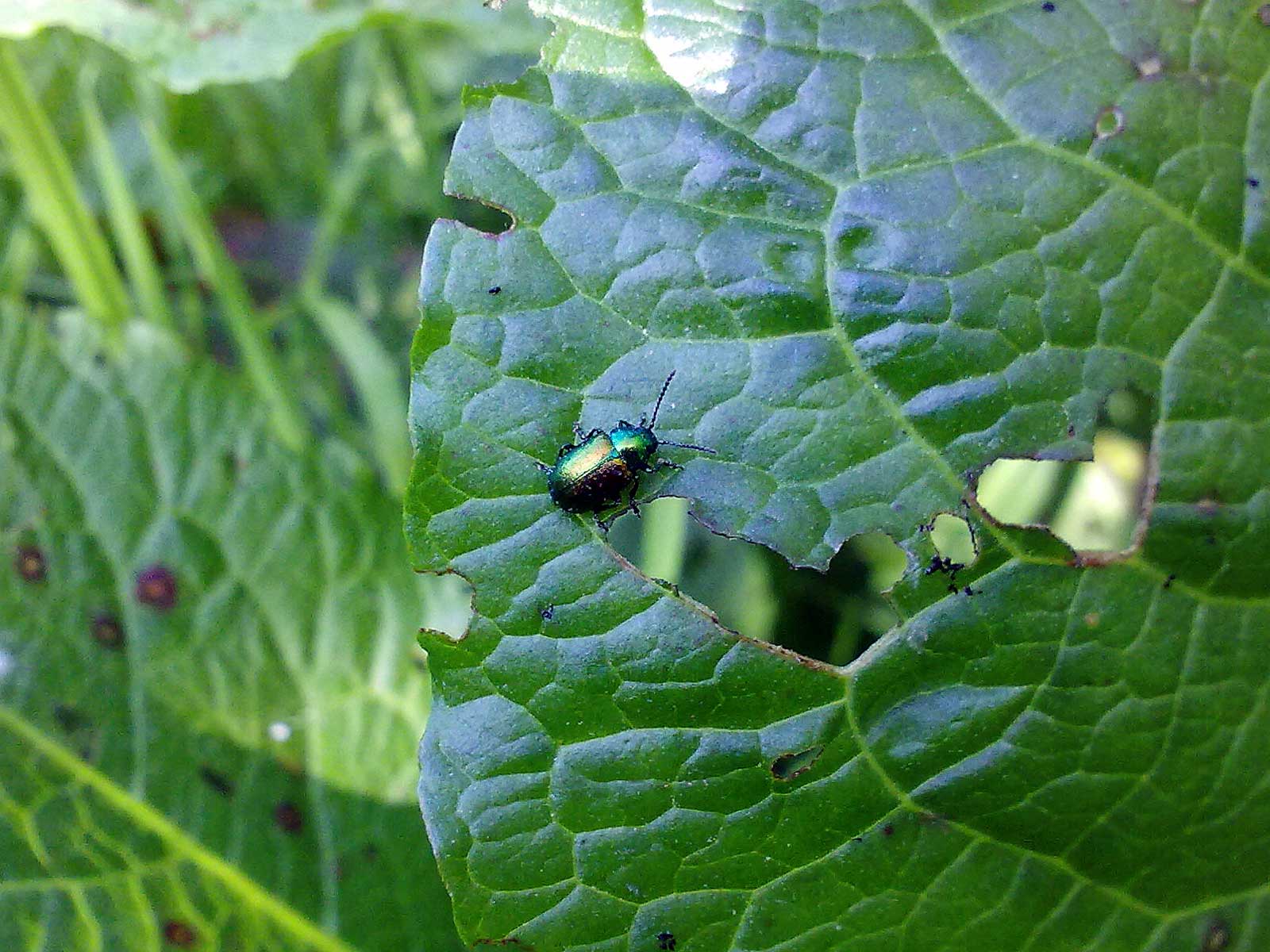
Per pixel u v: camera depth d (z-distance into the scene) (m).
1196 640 0.05
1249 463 0.05
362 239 0.10
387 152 0.10
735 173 0.05
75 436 0.06
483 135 0.05
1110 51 0.05
